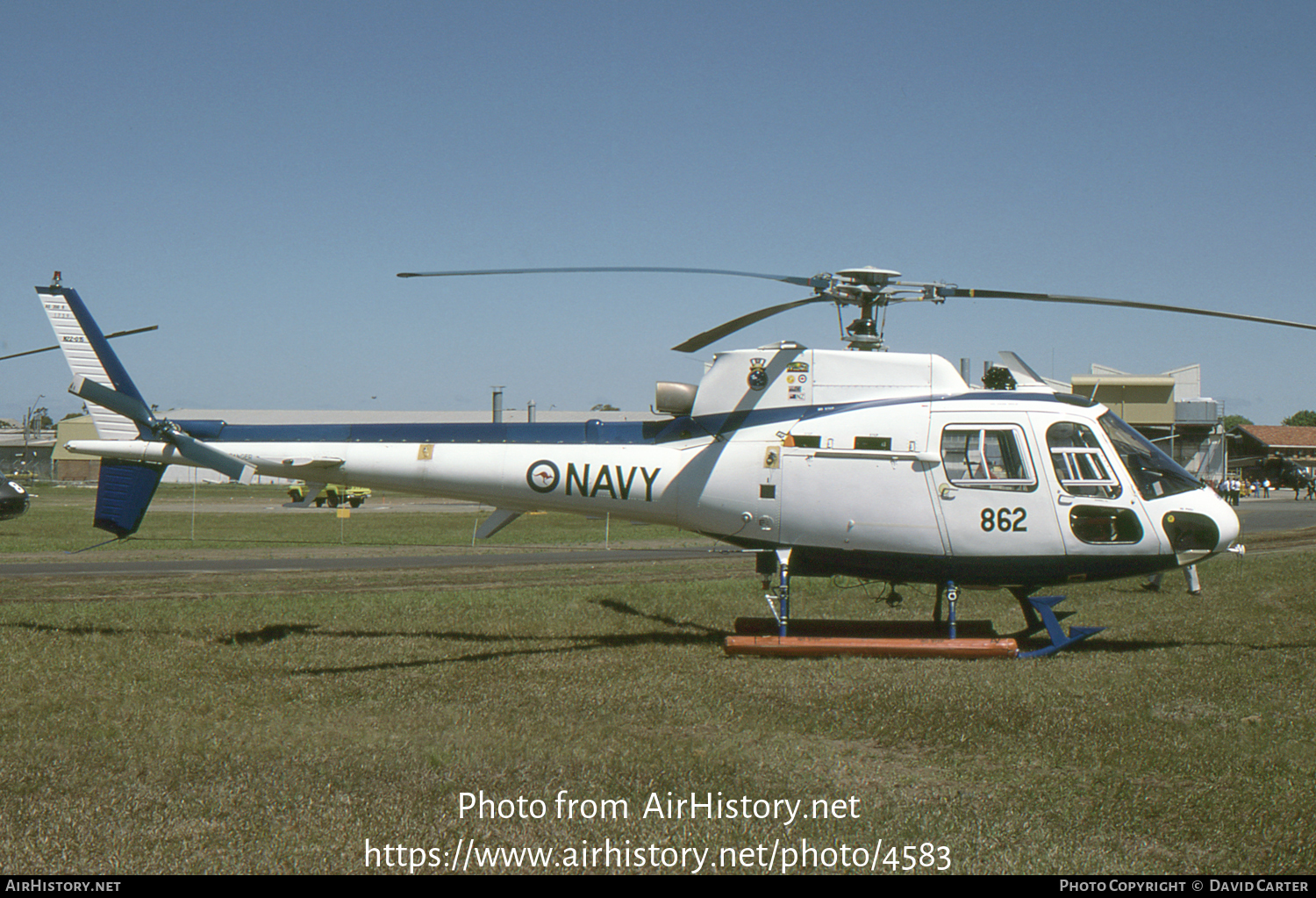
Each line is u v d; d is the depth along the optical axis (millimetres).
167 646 10094
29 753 6418
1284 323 8703
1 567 19172
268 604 13031
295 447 11109
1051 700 7781
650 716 7445
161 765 6125
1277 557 20328
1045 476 9805
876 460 10000
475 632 11164
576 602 13336
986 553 9859
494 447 10898
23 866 4641
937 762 6398
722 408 10547
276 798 5578
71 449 10656
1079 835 5098
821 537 10156
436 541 28422
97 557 21734
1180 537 9961
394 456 11008
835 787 5906
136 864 4688
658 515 10672
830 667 9133
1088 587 15180
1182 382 68250
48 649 9805
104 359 10625
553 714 7492
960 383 10266
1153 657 9664
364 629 11281
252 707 7754
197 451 10570
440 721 7266
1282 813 5328
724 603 13336
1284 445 87375
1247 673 8727
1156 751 6406
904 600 13578
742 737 6965
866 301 9852
